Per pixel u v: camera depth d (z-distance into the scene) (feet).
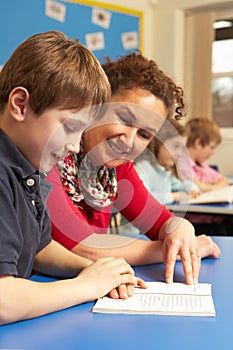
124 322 2.32
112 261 2.90
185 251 3.36
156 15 13.43
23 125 2.43
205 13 13.37
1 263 2.26
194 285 2.93
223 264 3.48
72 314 2.42
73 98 2.39
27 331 2.20
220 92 14.67
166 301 2.60
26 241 2.60
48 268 3.15
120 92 3.48
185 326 2.27
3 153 2.45
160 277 3.17
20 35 10.21
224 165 14.33
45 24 10.66
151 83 3.53
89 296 2.57
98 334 2.17
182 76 13.60
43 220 2.90
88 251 3.37
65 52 2.52
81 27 11.37
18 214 2.49
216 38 14.55
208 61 14.02
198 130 10.58
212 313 2.40
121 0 12.34
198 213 7.02
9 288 2.29
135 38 12.69
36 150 2.47
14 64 2.50
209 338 2.13
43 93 2.35
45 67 2.39
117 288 2.72
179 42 13.35
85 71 2.49
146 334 2.17
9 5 9.98
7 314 2.25
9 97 2.43
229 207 6.98
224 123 14.64
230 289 2.88
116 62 3.68
